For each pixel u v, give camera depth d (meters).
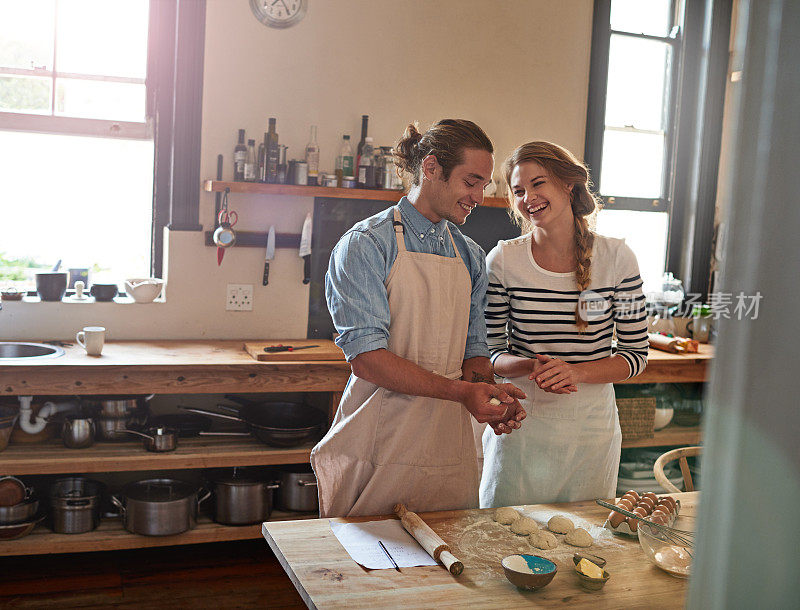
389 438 1.72
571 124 3.90
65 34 3.26
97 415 2.99
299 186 3.27
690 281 4.19
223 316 3.44
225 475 3.16
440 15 3.60
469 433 1.88
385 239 1.73
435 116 3.65
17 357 3.05
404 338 1.75
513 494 2.10
